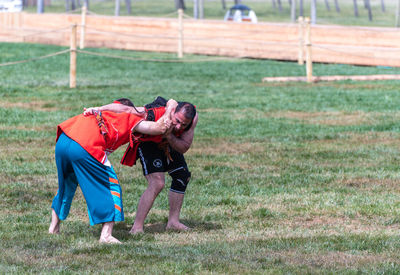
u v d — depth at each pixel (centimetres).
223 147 2445
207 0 18025
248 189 1844
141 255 1182
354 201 1708
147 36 6488
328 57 5862
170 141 1334
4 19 7006
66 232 1365
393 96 3772
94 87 3897
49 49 6172
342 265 1146
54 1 17450
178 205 1449
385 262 1169
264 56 6094
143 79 4425
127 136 1294
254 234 1391
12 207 1602
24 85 3841
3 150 2278
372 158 2292
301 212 1598
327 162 2228
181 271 1084
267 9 16262
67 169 1295
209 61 5784
